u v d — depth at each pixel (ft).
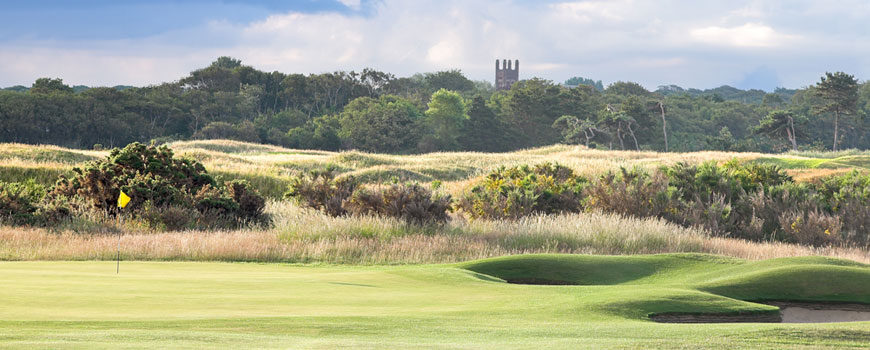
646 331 17.66
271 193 120.67
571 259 40.16
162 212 78.02
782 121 363.56
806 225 75.87
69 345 13.23
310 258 53.42
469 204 84.89
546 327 18.70
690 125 470.39
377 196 76.79
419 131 392.88
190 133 417.08
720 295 27.45
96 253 50.03
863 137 469.57
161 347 13.24
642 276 37.60
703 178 93.30
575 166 158.71
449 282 32.37
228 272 37.14
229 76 469.98
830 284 28.25
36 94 361.92
